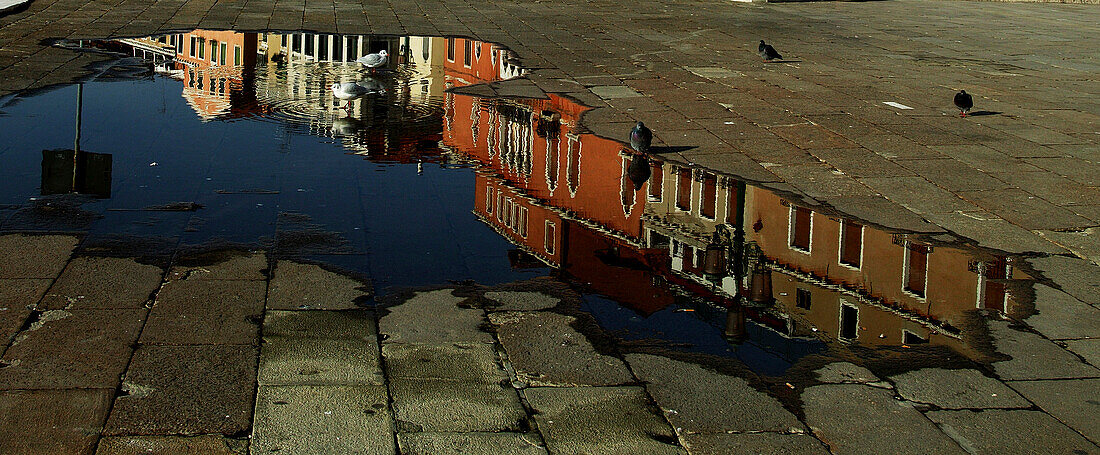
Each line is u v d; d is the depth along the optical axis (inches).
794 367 265.9
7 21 815.7
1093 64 805.2
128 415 225.3
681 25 964.0
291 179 434.0
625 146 502.0
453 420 230.1
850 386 255.6
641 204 416.5
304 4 1002.1
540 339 277.9
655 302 310.3
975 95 649.0
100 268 315.3
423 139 518.9
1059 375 264.5
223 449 213.5
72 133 490.0
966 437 231.3
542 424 230.2
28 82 602.5
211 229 360.8
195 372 247.1
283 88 641.6
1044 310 309.6
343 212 391.5
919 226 388.8
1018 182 448.1
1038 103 627.5
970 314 306.3
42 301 286.5
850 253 361.1
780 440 227.3
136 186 409.1
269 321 281.3
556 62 735.7
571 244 365.7
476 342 273.9
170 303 289.9
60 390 234.7
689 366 264.1
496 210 400.5
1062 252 363.6
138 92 598.2
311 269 325.4
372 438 220.2
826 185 439.8
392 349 266.7
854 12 1135.6
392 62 761.6
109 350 256.8
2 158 438.3
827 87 663.1
